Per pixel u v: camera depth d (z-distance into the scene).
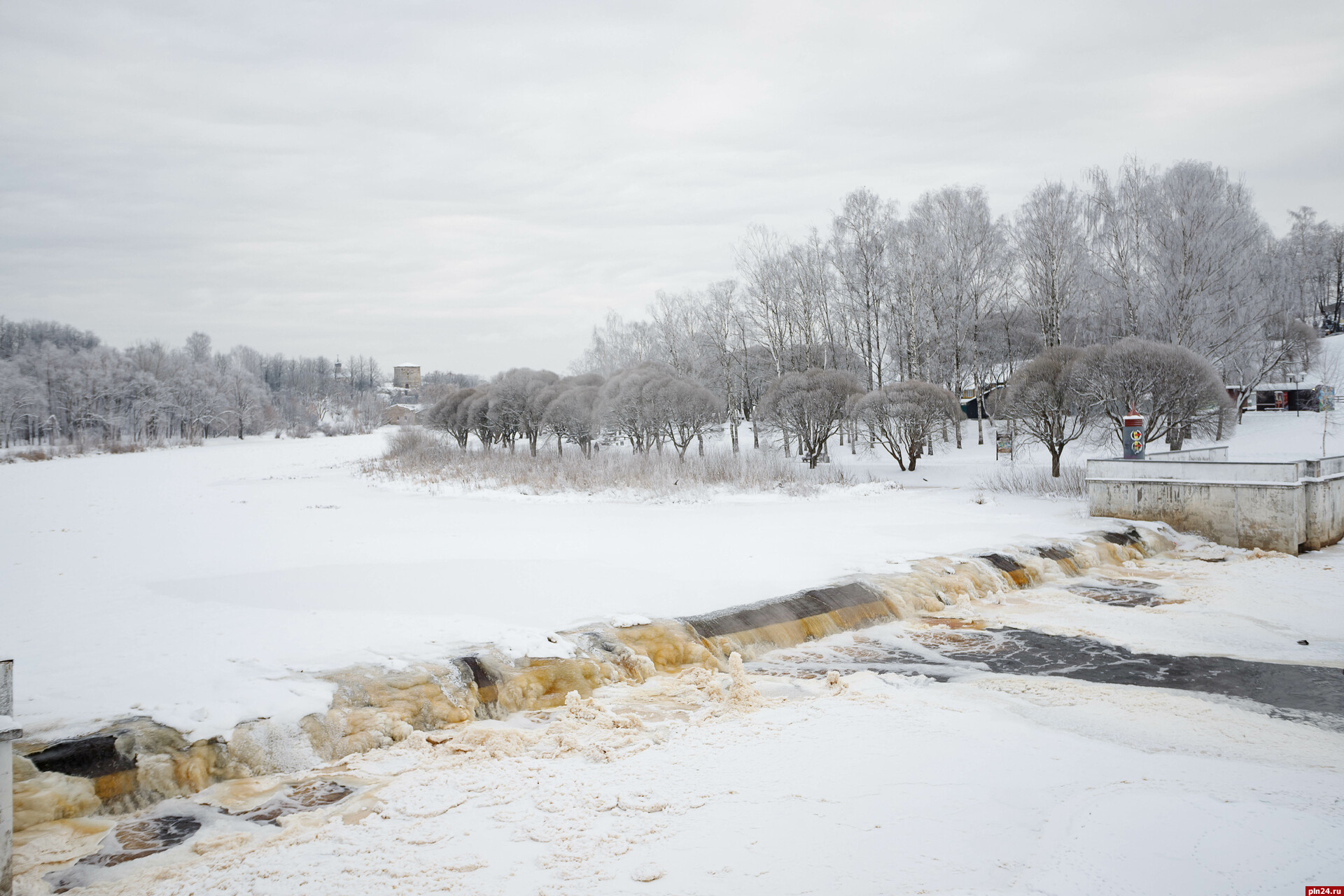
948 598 13.98
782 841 5.64
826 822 5.92
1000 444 42.78
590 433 47.53
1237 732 8.07
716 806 6.28
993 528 19.94
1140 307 43.38
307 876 5.38
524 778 6.97
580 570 14.66
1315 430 43.25
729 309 58.25
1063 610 13.66
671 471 35.25
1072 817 6.00
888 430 39.72
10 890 4.97
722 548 17.28
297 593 13.11
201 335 170.38
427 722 8.37
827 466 40.62
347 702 8.23
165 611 11.94
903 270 51.00
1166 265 41.72
